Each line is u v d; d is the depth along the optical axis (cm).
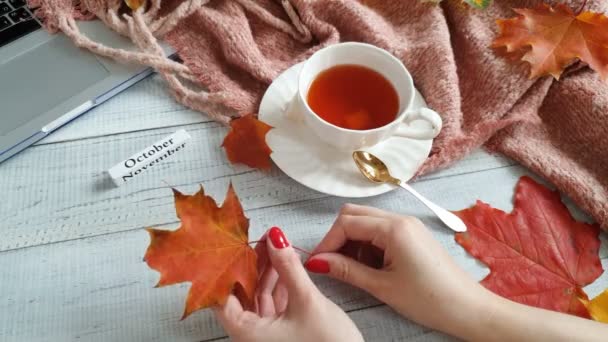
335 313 28
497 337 29
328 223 35
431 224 36
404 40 43
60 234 33
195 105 39
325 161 36
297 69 40
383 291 31
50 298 31
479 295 30
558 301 34
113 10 40
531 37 41
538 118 41
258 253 33
